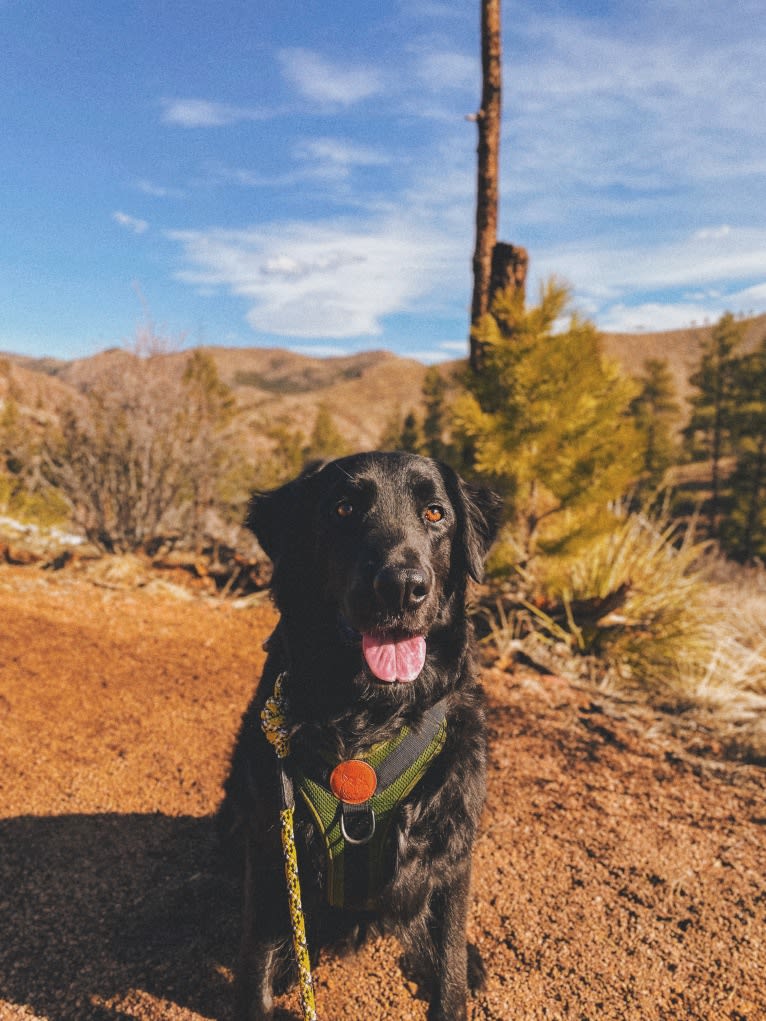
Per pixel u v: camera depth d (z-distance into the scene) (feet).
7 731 3.89
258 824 2.24
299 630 2.39
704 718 4.63
